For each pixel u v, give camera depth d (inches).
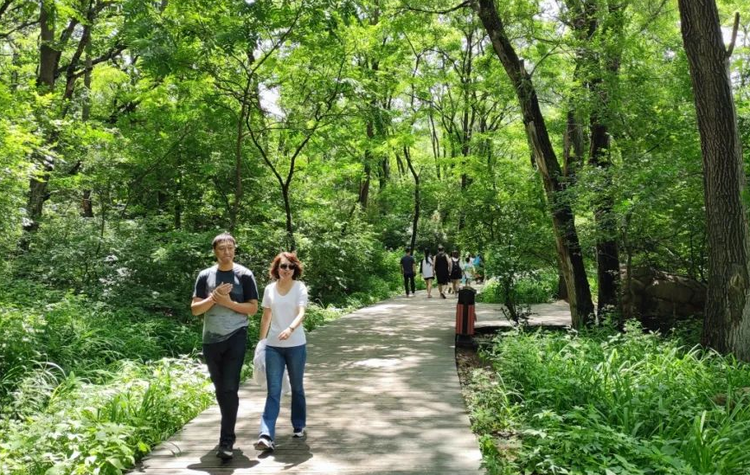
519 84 438.9
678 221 436.1
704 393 240.2
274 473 183.5
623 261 543.5
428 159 1178.6
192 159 607.2
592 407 211.5
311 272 692.1
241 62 498.9
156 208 629.9
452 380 313.4
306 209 716.0
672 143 453.1
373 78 569.9
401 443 211.8
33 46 781.9
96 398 227.3
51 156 510.6
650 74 486.6
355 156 710.5
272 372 208.8
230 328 196.1
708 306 343.9
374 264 1019.9
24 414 237.3
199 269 484.4
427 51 1027.9
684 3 341.7
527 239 482.3
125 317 402.6
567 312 635.5
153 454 200.1
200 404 260.8
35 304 384.8
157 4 470.9
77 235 485.1
